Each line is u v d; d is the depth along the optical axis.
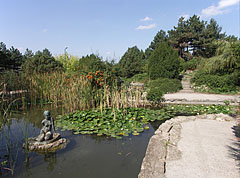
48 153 3.28
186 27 26.98
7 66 20.61
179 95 10.88
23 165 2.89
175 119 5.32
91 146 3.62
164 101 8.74
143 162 2.70
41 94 7.75
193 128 4.54
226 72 12.95
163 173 2.41
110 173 2.69
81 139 3.97
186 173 2.46
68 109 6.12
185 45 26.86
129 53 27.50
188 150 3.21
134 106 7.21
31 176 2.60
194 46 27.70
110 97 6.59
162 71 14.57
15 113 6.13
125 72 25.75
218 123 5.02
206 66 14.09
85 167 2.85
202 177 2.37
